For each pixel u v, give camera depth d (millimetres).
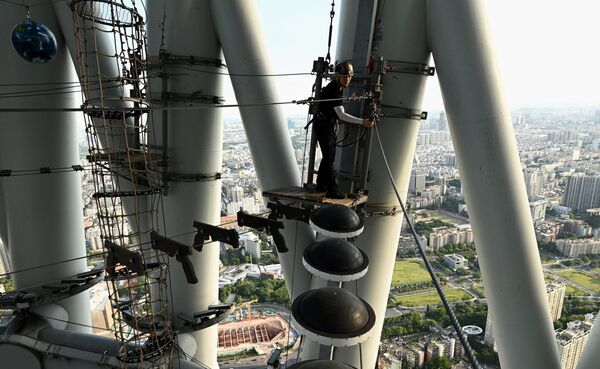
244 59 9586
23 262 11484
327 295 3113
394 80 8469
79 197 12211
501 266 7258
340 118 6699
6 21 10070
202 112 10570
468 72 7180
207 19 9977
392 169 9156
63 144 11398
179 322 11773
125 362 7965
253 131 9953
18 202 11086
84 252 12617
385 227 9602
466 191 7746
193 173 10891
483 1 7352
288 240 10312
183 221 11188
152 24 10250
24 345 9508
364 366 10602
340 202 6707
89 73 10430
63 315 11758
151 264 7688
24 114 10625
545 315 7211
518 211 7121
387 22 8242
